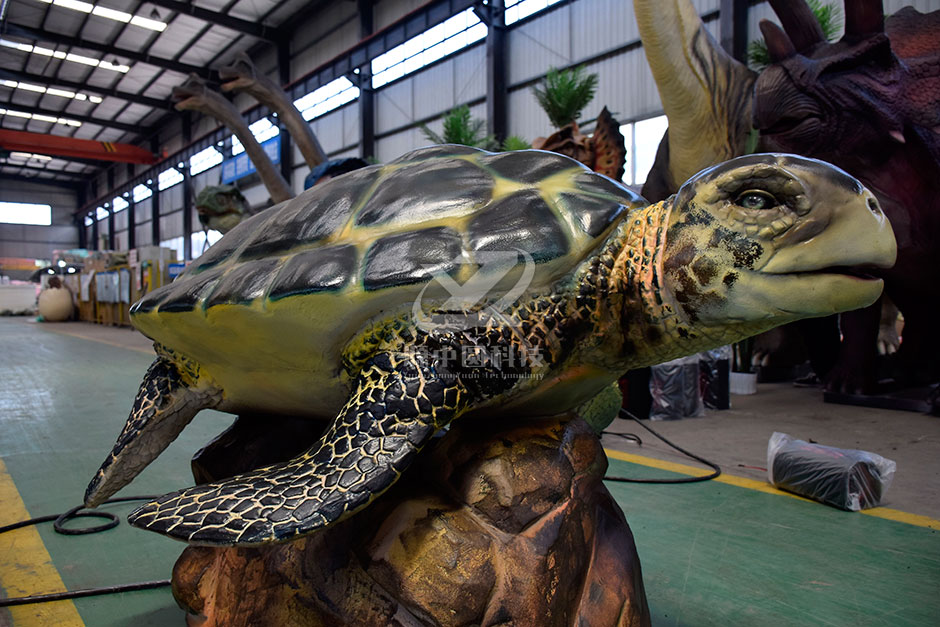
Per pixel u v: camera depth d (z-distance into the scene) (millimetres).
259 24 16516
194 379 1551
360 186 1317
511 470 1123
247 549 1275
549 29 11008
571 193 1194
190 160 22609
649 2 3609
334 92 15867
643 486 2621
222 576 1312
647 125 9836
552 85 8812
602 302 1178
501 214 1114
